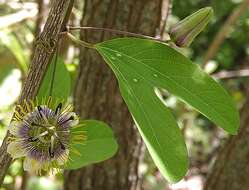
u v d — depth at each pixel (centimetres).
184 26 39
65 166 39
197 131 133
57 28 36
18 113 37
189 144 127
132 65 37
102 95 63
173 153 37
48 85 43
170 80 38
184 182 113
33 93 37
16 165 75
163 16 60
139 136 65
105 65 62
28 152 37
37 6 67
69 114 38
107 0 59
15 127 37
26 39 78
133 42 38
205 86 38
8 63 74
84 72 63
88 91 63
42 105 37
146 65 38
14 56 74
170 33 39
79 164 43
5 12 77
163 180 106
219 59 166
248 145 67
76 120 38
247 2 82
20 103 37
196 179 120
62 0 36
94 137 43
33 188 71
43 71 37
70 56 75
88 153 43
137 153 66
